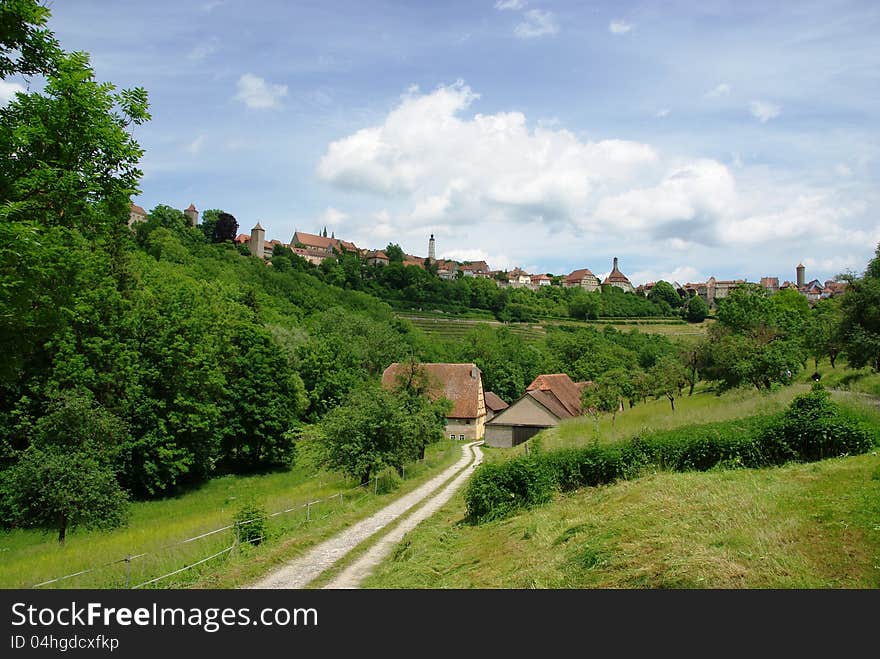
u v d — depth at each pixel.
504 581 11.09
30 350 15.87
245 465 45.50
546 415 56.53
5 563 17.97
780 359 37.31
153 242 94.19
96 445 23.62
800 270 192.50
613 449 18.95
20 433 29.00
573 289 189.75
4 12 12.88
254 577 14.13
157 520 26.56
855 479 12.12
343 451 29.75
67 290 15.48
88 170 14.65
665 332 147.50
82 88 14.27
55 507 20.30
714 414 27.03
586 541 11.84
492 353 97.50
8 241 11.99
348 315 91.94
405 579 12.92
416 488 31.48
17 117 14.04
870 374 34.62
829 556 8.63
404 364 52.34
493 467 19.61
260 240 156.62
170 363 35.09
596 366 87.81
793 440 16.67
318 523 21.09
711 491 13.44
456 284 165.38
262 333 47.09
